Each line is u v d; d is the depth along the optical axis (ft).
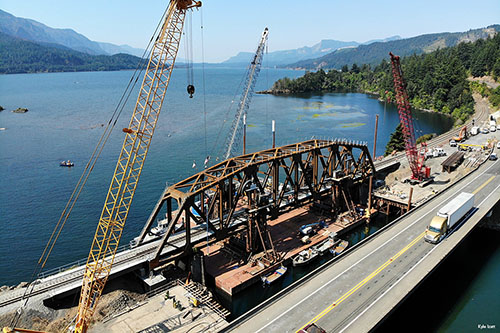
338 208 282.56
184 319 156.46
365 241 203.92
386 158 401.70
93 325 152.76
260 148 484.33
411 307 181.78
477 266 221.46
